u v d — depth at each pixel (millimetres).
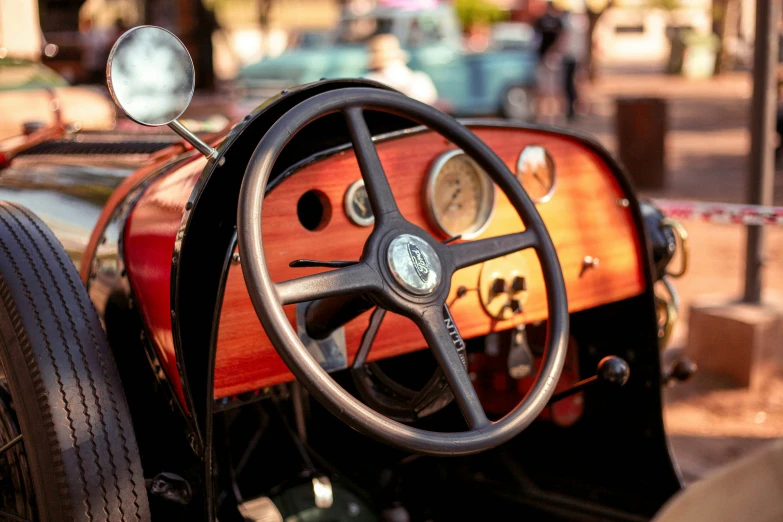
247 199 1410
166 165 1990
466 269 1923
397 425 1382
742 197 7797
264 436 2279
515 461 2436
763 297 3959
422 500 2471
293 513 2135
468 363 2412
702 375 3789
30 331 1565
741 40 26156
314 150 1931
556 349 1605
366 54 12227
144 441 1872
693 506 1123
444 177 1863
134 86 1444
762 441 3154
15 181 2508
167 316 1665
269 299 1360
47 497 1500
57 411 1512
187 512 1797
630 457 2240
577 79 14750
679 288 5094
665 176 8422
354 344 1772
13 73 3654
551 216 2064
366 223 1778
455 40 13266
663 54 34188
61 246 1753
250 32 25984
